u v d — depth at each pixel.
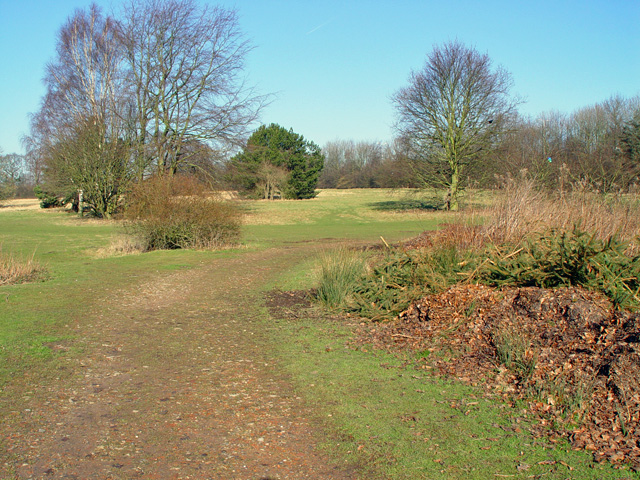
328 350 6.42
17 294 9.95
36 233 27.02
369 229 29.28
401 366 5.71
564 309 5.69
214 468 3.57
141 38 34.94
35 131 38.69
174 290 10.75
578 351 5.04
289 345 6.69
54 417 4.41
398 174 39.41
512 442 3.85
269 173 57.62
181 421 4.36
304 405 4.70
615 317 5.32
